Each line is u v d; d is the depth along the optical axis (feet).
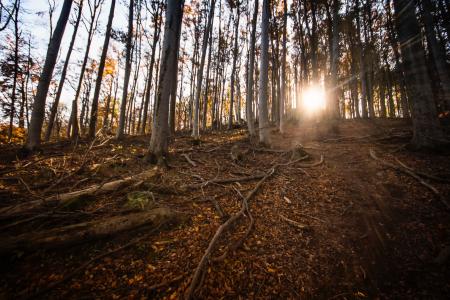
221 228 11.95
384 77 76.89
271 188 18.29
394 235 12.04
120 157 23.13
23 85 55.72
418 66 22.16
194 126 43.37
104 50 38.01
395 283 9.36
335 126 40.50
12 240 9.12
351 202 15.56
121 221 11.35
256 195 17.06
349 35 64.08
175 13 21.56
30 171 17.76
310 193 17.31
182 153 27.25
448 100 39.65
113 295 8.11
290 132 47.70
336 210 14.82
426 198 14.60
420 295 8.71
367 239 11.95
